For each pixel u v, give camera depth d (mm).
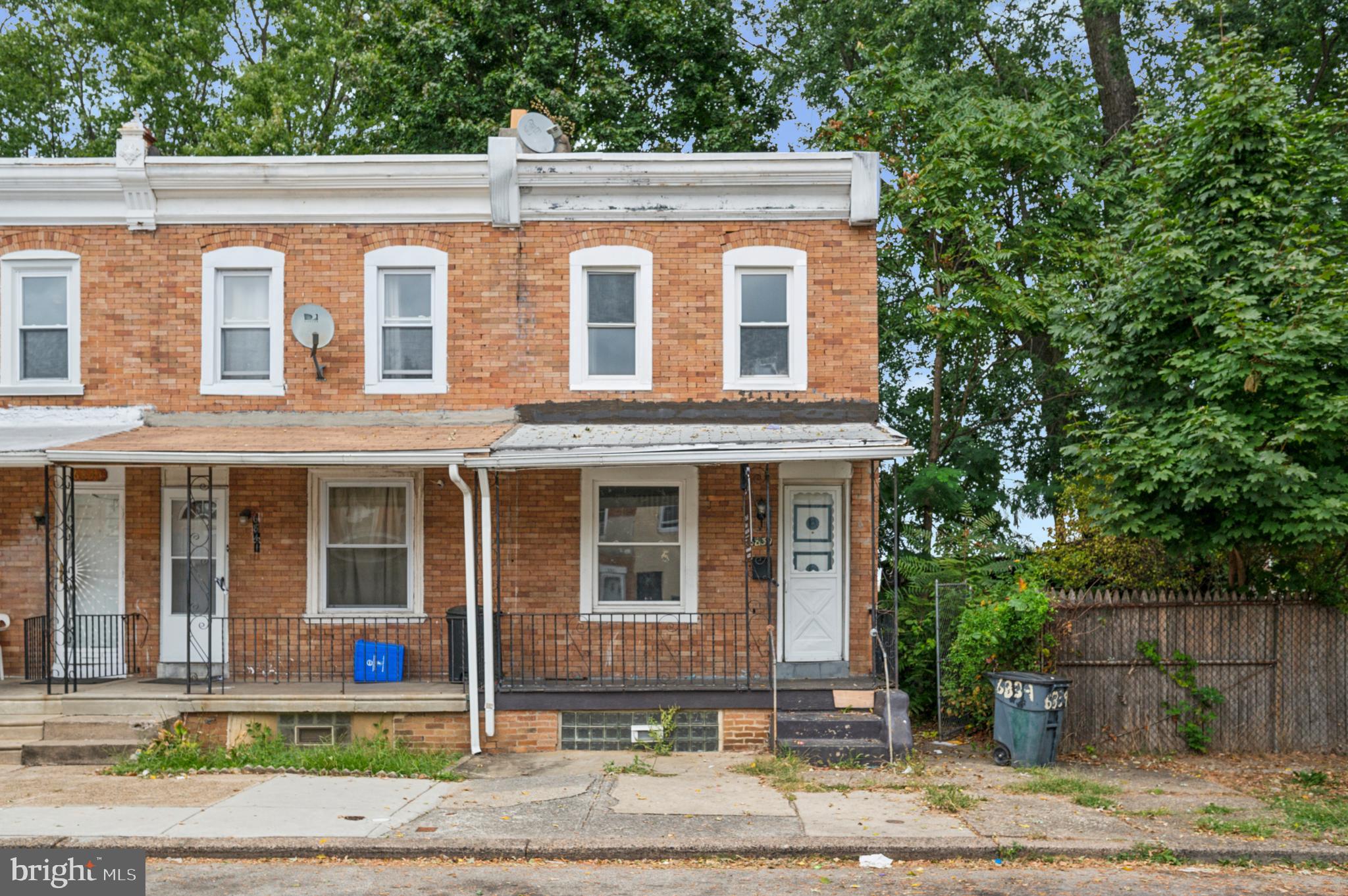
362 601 13094
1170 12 19094
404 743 11922
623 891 7359
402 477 13070
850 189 12969
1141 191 16656
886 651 12414
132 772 10570
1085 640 12320
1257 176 11617
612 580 12883
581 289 13055
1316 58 19453
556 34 19984
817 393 12969
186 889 7301
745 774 10672
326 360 13078
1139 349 12164
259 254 13141
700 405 12891
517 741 11914
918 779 10438
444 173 12930
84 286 13148
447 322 13055
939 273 17000
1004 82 20969
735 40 22422
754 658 12680
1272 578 12781
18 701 11625
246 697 11781
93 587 13125
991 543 16297
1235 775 11117
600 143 20562
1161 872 7918
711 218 13062
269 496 13055
